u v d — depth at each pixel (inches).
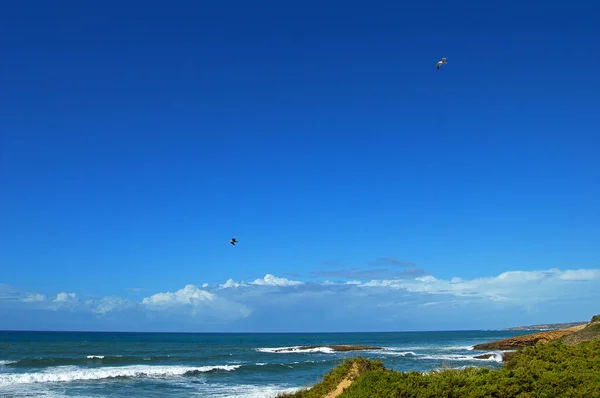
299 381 1489.9
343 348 3174.2
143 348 3371.1
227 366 1879.9
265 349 3265.3
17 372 1593.3
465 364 1921.8
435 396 503.5
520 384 523.8
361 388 553.9
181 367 1803.6
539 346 708.0
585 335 1418.6
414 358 2308.1
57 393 1208.8
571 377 533.3
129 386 1349.7
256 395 1186.6
